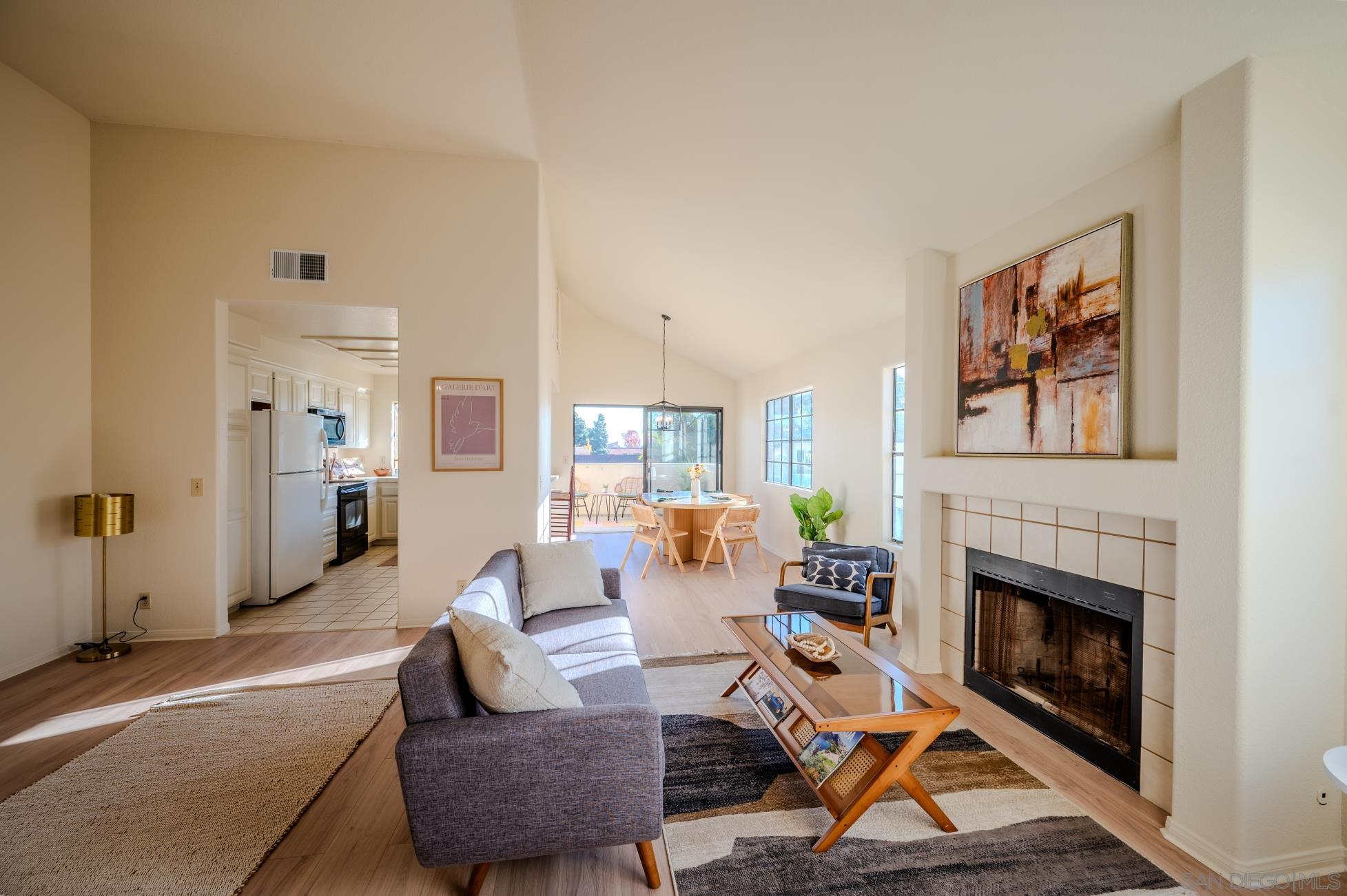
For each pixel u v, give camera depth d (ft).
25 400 9.46
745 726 7.77
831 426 16.63
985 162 7.23
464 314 11.74
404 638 11.12
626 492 31.14
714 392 26.78
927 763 6.88
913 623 9.92
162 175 10.82
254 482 13.50
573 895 4.82
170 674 9.39
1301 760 5.14
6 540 9.16
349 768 6.67
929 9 5.55
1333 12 4.35
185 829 5.54
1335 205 5.23
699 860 5.24
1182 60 5.12
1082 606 7.04
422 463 11.69
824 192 9.18
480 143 11.22
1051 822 5.81
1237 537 4.96
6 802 5.94
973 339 8.93
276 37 8.32
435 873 5.06
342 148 11.34
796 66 6.88
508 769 4.57
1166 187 5.95
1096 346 6.63
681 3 6.54
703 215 11.59
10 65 9.05
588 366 25.67
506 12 7.59
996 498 8.04
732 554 20.99
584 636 8.05
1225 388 5.05
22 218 9.39
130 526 10.28
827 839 5.38
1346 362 5.26
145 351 10.79
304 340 15.58
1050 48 5.47
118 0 7.65
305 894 4.77
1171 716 5.94
